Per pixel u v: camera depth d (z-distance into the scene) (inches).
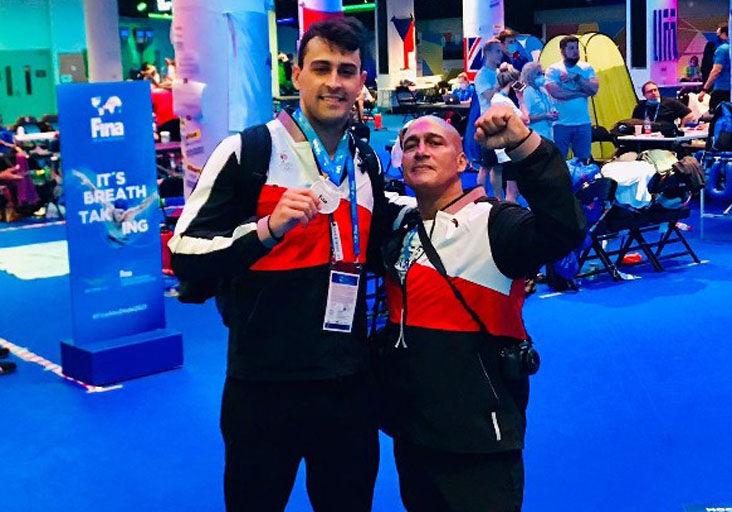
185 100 284.0
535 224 85.8
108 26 691.4
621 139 377.1
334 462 92.1
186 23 280.1
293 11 1250.0
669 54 592.4
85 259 214.7
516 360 89.7
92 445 177.3
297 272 87.7
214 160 88.4
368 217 92.1
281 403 89.0
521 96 341.4
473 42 597.9
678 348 227.0
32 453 174.2
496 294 89.7
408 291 91.3
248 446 90.3
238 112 281.9
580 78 354.3
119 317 220.4
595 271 295.1
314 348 88.2
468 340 89.7
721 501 145.3
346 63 87.3
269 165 88.3
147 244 222.5
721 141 354.0
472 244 89.0
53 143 473.4
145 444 177.2
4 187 461.7
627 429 176.4
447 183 91.4
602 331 243.3
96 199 214.7
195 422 187.8
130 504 151.9
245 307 88.8
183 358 225.9
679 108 436.1
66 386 212.4
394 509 146.6
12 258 377.1
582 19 1236.5
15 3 828.6
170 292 304.2
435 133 90.7
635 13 595.8
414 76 1092.5
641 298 275.7
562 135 358.3
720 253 336.8
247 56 280.8
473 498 89.4
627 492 149.9
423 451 91.8
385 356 93.4
